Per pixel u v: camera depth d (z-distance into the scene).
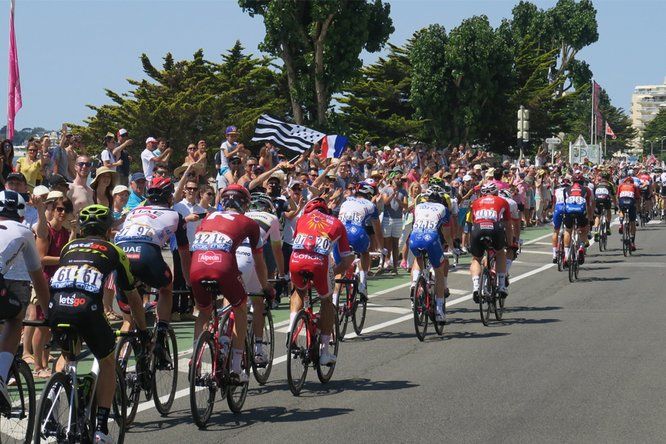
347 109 91.25
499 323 20.27
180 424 11.86
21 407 9.70
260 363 13.81
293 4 62.28
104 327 9.62
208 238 12.05
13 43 30.92
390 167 38.09
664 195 56.22
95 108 67.56
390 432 11.35
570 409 12.42
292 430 11.51
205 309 12.20
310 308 14.20
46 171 23.16
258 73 76.50
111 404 9.78
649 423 11.66
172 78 73.25
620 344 17.44
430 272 18.86
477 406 12.64
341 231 14.28
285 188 25.50
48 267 15.30
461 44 84.75
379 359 16.19
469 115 85.88
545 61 100.00
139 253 12.13
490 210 19.61
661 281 27.70
